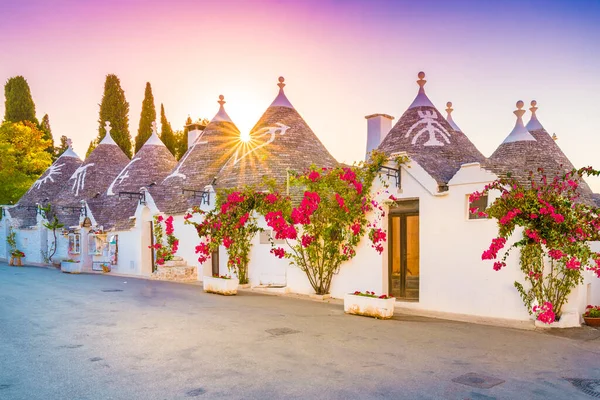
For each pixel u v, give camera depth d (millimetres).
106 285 19078
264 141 23109
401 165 13898
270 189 18188
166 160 30750
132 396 6172
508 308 11562
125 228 25797
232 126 28109
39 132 50031
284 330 10094
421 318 11766
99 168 33875
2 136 47125
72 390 6395
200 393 6262
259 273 18625
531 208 10664
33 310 12750
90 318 11523
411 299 13992
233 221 17891
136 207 26328
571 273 10617
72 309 12898
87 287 18297
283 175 21172
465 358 8039
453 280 12562
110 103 52469
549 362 7902
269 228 18219
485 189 11438
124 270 25844
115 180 30625
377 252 14367
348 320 11352
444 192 12789
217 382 6688
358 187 14117
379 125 23781
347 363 7629
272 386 6523
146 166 29859
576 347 8945
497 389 6539
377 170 14164
